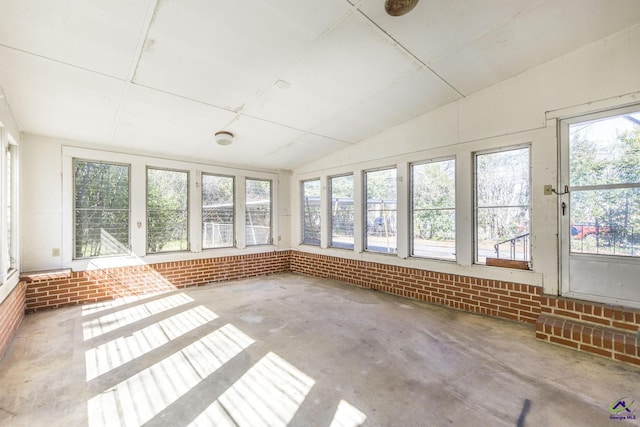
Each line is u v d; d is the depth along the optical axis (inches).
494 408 73.6
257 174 234.7
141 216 178.4
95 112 129.0
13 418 69.4
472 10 90.2
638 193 105.0
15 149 132.6
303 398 77.9
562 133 120.0
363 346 108.1
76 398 77.3
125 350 104.3
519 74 129.6
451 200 155.9
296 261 249.6
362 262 196.1
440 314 142.2
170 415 71.2
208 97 125.5
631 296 105.6
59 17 77.5
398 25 93.9
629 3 91.5
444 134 154.9
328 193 224.8
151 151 182.7
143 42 89.2
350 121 165.2
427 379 86.7
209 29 87.0
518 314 131.3
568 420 69.1
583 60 113.4
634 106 104.6
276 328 125.0
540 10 92.4
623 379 86.0
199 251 201.6
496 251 141.2
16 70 96.5
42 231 148.6
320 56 105.9
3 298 104.0
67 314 140.6
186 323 130.4
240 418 70.3
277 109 143.6
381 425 67.9
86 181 163.2
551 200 121.6
